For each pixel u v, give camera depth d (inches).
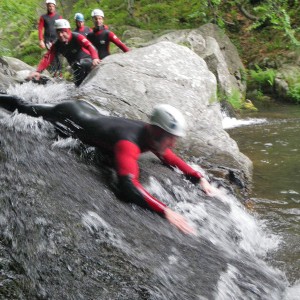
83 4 794.8
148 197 156.9
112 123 171.2
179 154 241.1
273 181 249.3
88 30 454.9
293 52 615.5
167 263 135.0
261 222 199.9
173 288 125.8
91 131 174.6
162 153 176.9
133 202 156.7
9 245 117.0
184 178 197.0
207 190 196.5
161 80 306.3
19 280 110.7
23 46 637.3
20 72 377.4
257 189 237.5
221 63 527.2
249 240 182.9
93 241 129.9
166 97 290.4
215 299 129.0
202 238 163.2
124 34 639.1
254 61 637.9
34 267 115.2
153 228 149.9
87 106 188.4
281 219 202.8
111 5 780.0
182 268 136.1
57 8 808.9
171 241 148.2
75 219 133.6
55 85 272.1
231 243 173.2
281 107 514.0
